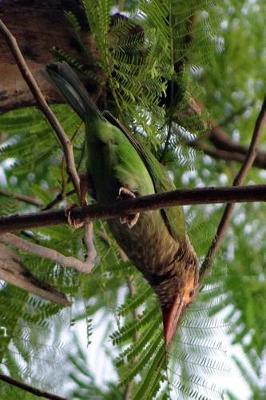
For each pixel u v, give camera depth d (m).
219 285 10.62
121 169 9.14
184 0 9.30
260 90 12.46
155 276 10.01
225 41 11.68
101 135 9.12
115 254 10.54
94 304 10.55
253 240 12.38
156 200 7.72
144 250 9.75
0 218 8.12
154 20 9.30
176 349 9.87
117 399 11.14
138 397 9.77
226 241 12.27
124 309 10.28
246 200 7.32
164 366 9.80
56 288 10.20
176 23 9.34
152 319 10.16
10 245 9.59
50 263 10.22
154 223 9.55
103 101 9.65
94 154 9.16
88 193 9.74
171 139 9.74
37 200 11.90
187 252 10.06
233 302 11.73
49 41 9.81
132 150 9.26
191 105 9.71
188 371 9.79
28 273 9.64
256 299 11.88
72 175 8.92
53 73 9.28
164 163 9.84
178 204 7.61
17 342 10.16
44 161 11.38
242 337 11.61
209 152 12.53
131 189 9.13
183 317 10.07
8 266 9.49
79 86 9.21
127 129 9.39
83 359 10.93
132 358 9.92
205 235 10.54
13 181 12.28
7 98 9.85
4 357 10.12
